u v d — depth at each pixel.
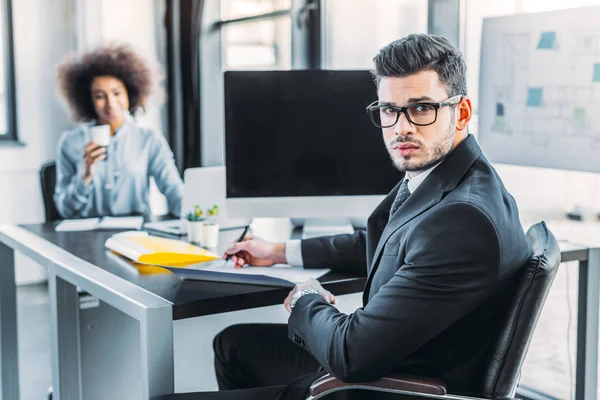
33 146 4.50
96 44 4.01
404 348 1.34
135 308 1.58
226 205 2.21
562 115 2.31
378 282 1.46
